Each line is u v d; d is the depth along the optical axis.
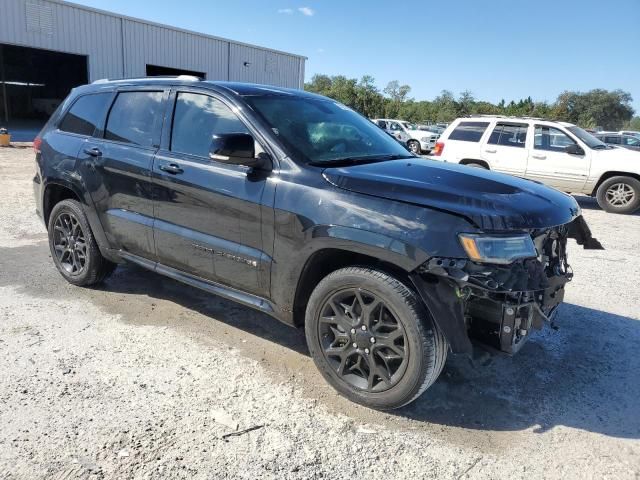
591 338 4.27
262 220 3.32
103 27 25.69
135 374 3.37
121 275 5.23
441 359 2.90
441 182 3.11
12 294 4.64
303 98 4.14
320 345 3.23
